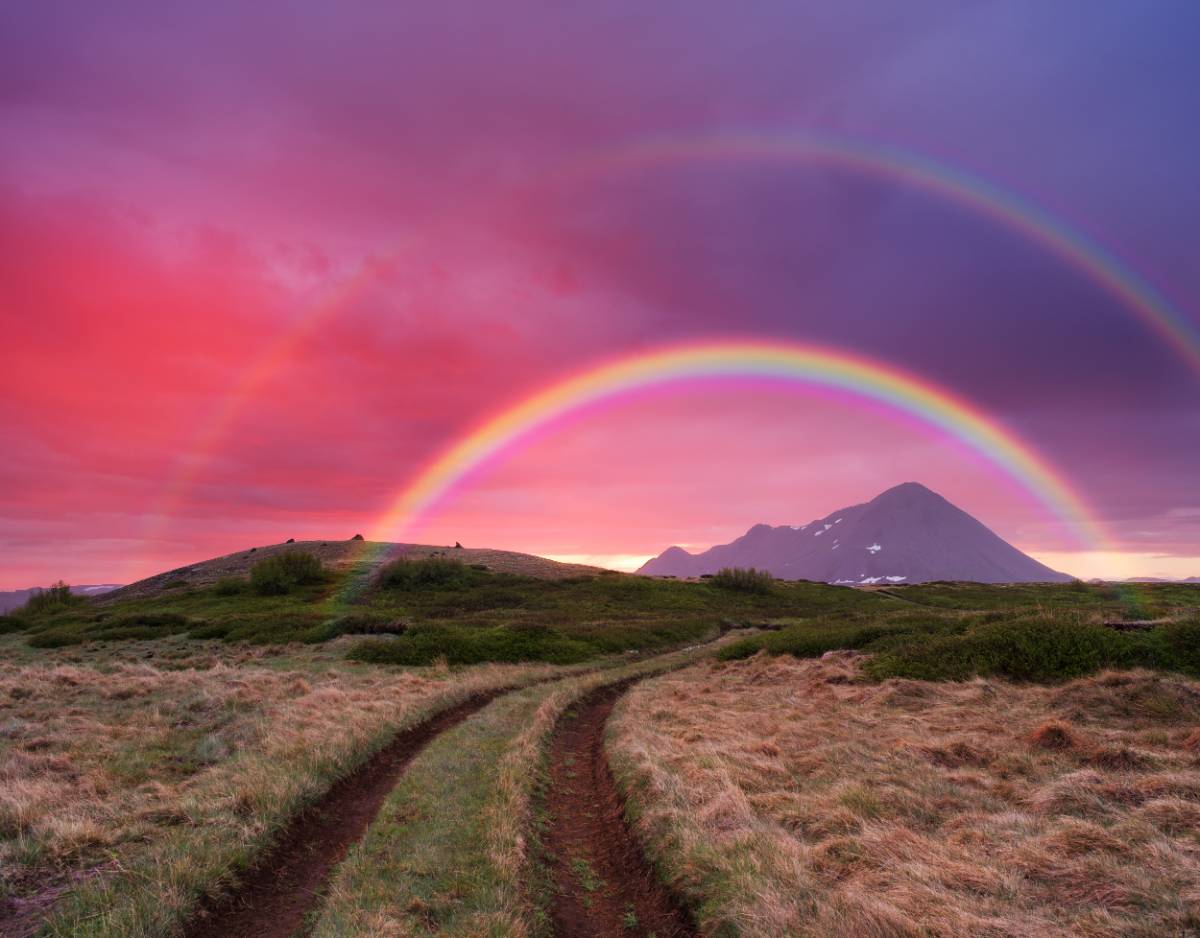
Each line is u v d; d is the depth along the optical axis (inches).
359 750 531.2
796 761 509.4
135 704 768.9
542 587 3110.2
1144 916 238.7
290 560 3262.8
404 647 1341.0
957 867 289.3
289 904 307.0
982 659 797.9
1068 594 3011.8
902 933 236.7
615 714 781.9
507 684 1010.7
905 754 501.7
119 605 2992.1
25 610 3021.7
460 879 316.5
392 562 3533.5
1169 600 2058.3
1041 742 496.1
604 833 412.8
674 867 323.6
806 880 286.0
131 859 318.7
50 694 839.1
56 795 408.2
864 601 3262.8
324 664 1233.4
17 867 307.7
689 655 1563.7
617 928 293.4
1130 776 403.5
